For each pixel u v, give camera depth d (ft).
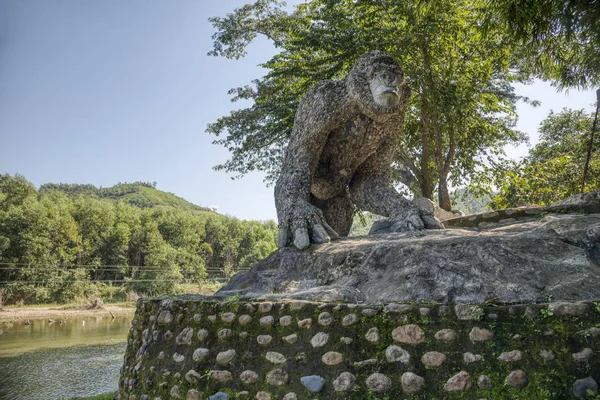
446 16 27.14
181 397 9.27
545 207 12.42
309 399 7.94
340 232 18.29
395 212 14.73
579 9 14.17
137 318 12.53
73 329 68.28
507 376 7.11
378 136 15.24
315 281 11.41
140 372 10.88
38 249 118.73
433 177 37.14
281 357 8.57
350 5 29.60
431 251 9.68
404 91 14.44
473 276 8.74
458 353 7.51
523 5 14.98
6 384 32.83
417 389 7.43
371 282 10.00
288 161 15.16
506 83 36.76
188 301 10.50
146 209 192.65
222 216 219.00
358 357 7.98
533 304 7.61
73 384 32.83
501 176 34.83
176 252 156.97
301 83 31.30
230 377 8.87
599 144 31.01
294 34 30.78
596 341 6.95
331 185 16.62
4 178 146.61
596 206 11.43
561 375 6.89
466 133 34.53
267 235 205.67
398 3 26.68
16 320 81.20
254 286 11.99
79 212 148.77
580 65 17.70
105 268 136.46
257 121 34.01
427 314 7.95
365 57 13.98
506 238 9.59
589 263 8.80
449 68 29.53
